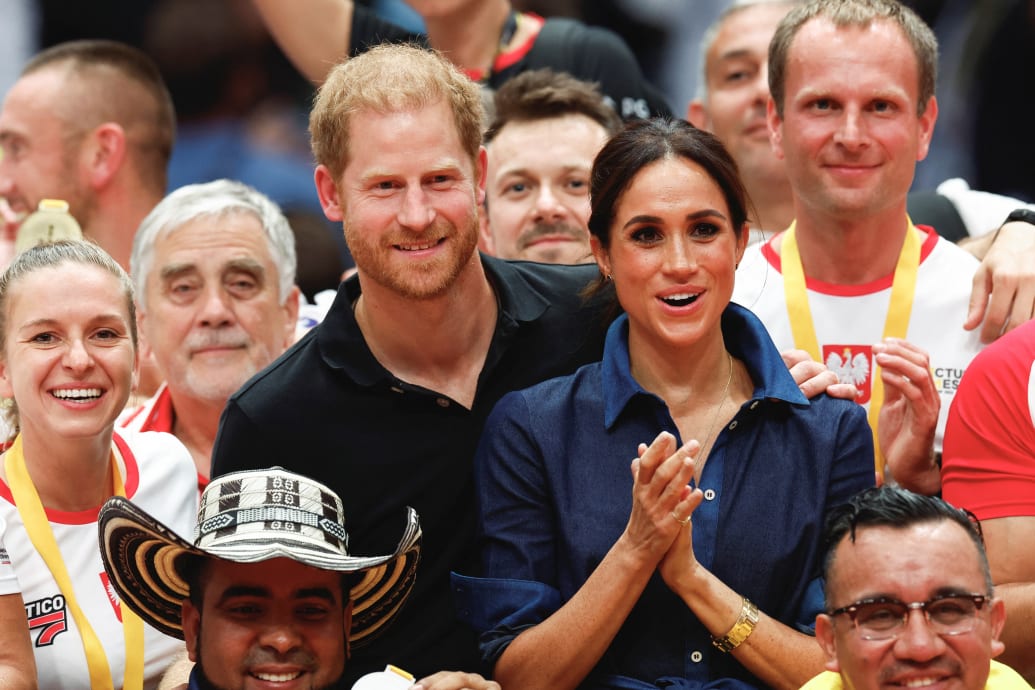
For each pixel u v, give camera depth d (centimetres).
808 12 1645
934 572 1145
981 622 1147
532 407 1392
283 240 1900
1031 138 2798
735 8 2134
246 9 2950
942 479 1501
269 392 1480
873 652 1149
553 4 2814
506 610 1342
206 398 1838
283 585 1314
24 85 2259
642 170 1349
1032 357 1452
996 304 1619
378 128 1405
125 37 2975
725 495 1340
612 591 1270
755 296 1692
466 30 2212
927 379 1481
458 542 1473
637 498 1263
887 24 1614
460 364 1500
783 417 1360
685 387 1381
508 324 1489
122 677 1505
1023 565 1421
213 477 1496
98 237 2269
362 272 1442
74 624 1503
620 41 2309
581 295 1535
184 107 2958
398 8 2670
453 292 1459
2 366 1520
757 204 2111
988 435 1455
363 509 1465
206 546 1320
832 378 1393
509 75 2217
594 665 1316
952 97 2812
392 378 1459
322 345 1484
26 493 1521
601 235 1388
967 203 1973
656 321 1345
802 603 1331
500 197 1928
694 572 1285
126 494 1577
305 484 1358
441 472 1466
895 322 1661
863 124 1598
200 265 1834
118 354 1497
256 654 1307
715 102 2130
